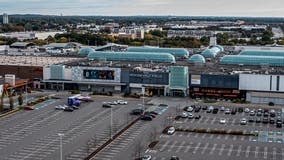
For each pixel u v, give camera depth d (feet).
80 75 415.23
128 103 358.64
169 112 325.21
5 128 275.80
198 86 384.27
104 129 273.95
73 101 345.31
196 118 307.37
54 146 238.68
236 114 323.78
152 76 393.29
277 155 225.76
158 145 240.94
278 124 286.25
